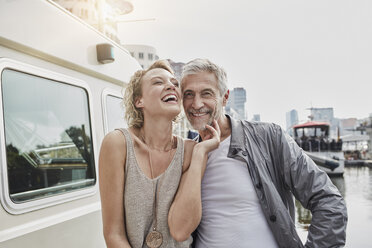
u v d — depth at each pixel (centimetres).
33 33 172
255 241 144
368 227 912
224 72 161
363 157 4881
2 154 152
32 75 178
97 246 216
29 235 160
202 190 159
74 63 208
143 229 127
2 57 157
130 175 129
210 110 155
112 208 127
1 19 152
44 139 183
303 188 152
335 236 138
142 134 144
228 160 158
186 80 156
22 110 168
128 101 147
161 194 131
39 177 175
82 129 220
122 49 288
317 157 2653
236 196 151
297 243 145
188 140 153
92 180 224
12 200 156
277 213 145
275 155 160
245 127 167
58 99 199
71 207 200
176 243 132
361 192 1733
